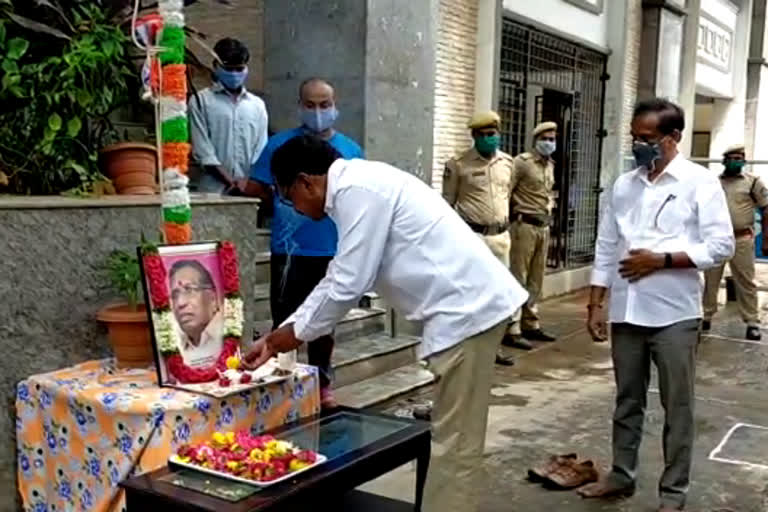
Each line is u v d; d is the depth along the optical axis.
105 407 2.32
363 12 4.98
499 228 5.55
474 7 6.61
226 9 5.92
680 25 10.31
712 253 2.94
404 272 2.38
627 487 3.35
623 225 3.16
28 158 2.96
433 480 2.47
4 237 2.47
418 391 4.66
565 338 6.50
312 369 2.74
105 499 2.36
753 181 6.64
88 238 2.68
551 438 4.11
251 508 1.92
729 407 4.75
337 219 2.34
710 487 3.51
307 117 3.69
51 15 3.15
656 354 3.06
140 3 3.16
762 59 13.87
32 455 2.54
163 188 2.65
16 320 2.53
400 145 5.35
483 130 5.46
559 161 8.41
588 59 8.76
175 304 2.49
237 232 3.13
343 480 2.20
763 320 7.66
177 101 2.64
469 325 2.38
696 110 14.91
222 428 2.38
